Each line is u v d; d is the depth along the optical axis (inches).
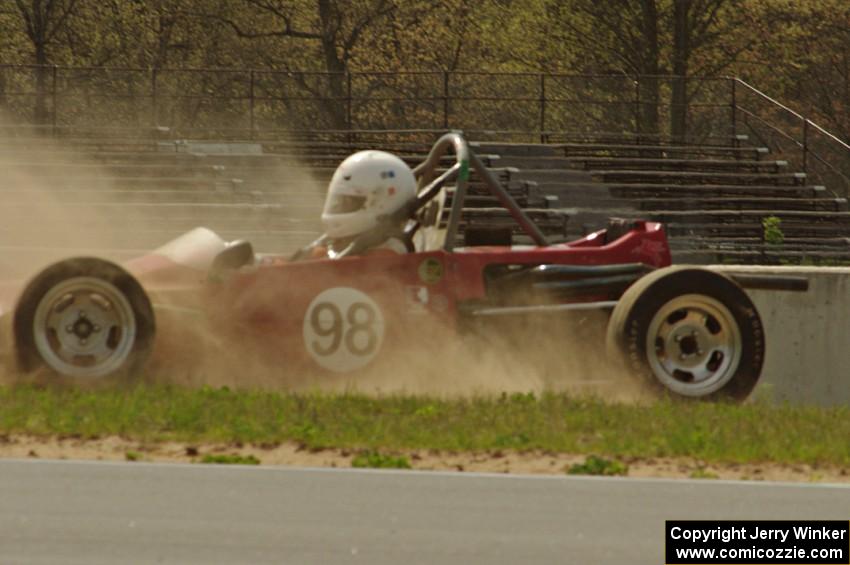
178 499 505.0
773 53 3388.3
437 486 538.0
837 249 2242.9
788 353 1072.8
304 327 756.0
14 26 3186.5
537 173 2230.6
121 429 613.3
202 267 756.6
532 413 679.7
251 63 3284.9
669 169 2370.8
